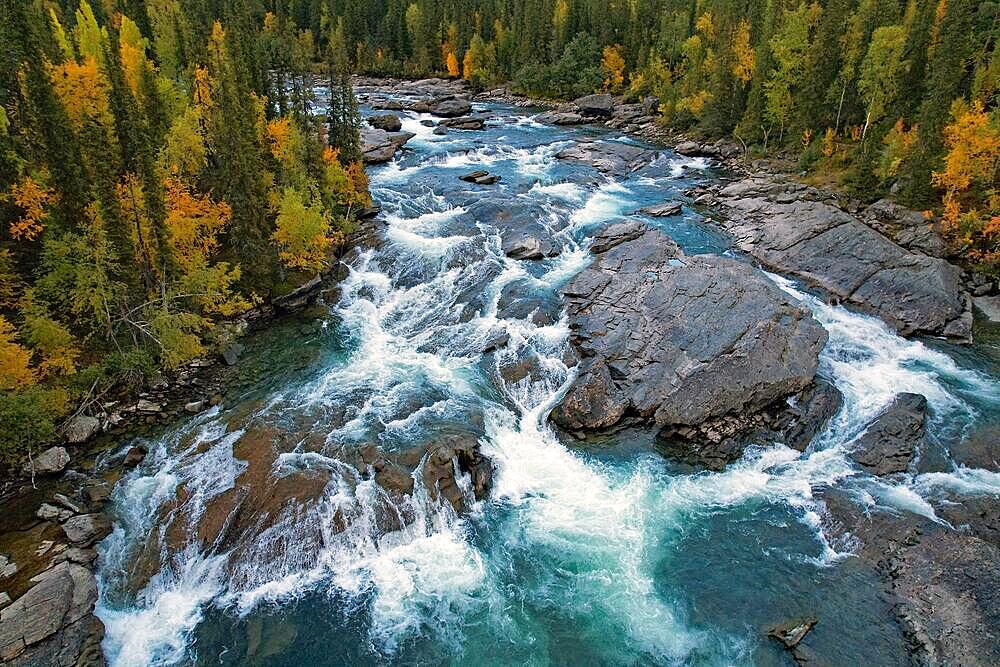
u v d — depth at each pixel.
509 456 32.56
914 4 82.12
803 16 82.81
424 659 23.05
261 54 65.25
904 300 45.88
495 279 47.62
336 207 55.38
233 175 42.41
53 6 80.50
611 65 133.00
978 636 22.38
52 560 24.86
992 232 49.66
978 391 37.22
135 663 22.45
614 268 46.81
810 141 78.44
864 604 24.73
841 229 53.97
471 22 162.62
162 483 29.30
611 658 23.19
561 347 39.72
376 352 40.47
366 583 25.75
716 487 31.14
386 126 94.12
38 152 36.75
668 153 88.81
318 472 29.08
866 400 36.03
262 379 37.53
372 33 169.50
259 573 25.55
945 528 27.06
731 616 24.72
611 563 27.06
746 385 35.28
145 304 37.00
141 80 46.31
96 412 33.72
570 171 77.06
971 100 62.81
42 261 35.66
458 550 27.48
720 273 44.12
